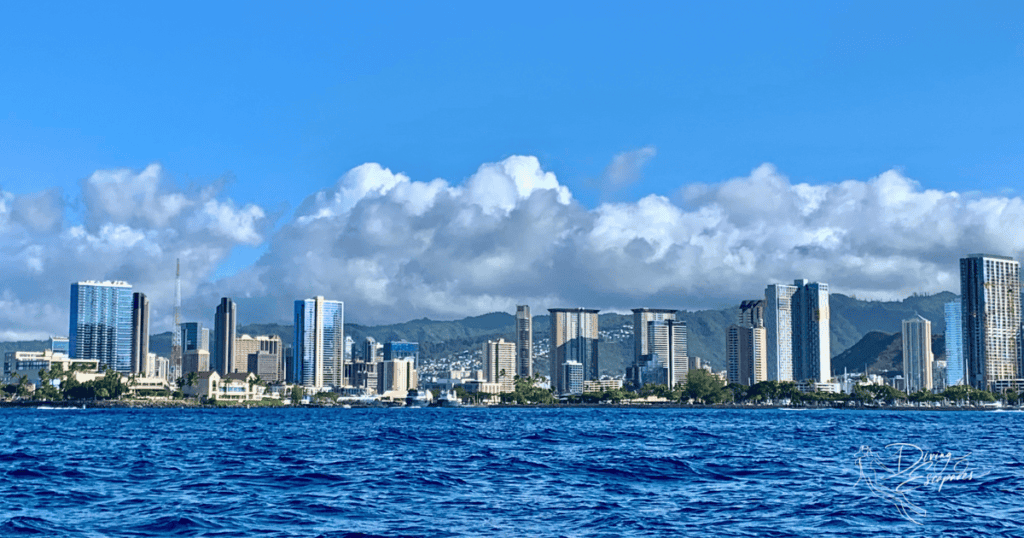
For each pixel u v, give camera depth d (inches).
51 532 2484.0
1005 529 2546.8
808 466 4407.0
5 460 4862.2
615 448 5994.1
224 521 2655.0
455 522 2659.9
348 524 2620.6
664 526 2596.0
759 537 2444.6
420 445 6476.4
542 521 2677.2
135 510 2864.2
